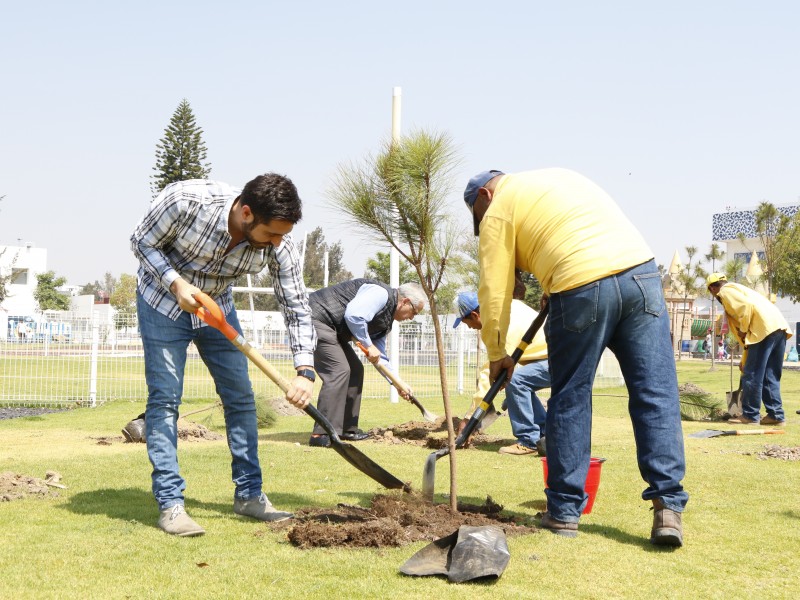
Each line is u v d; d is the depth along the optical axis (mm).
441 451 3881
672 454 3436
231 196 3529
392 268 10438
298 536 3221
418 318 15031
